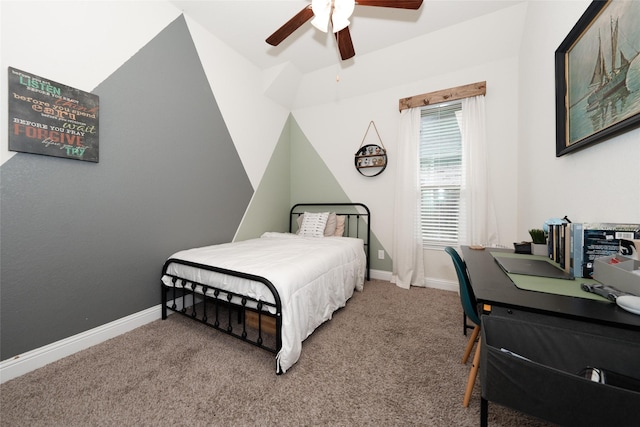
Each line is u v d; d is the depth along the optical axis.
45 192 1.48
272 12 2.23
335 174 3.48
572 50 1.35
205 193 2.49
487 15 2.24
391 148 3.11
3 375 1.32
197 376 1.37
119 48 1.80
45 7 1.46
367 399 1.21
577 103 1.30
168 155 2.15
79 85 1.60
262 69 3.15
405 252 2.88
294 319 1.43
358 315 2.14
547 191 1.74
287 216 3.74
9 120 1.34
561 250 1.24
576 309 0.75
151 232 2.03
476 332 1.44
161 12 2.06
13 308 1.37
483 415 0.76
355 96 3.31
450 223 2.79
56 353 1.51
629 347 0.60
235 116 2.82
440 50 2.57
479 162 2.55
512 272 1.15
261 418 1.10
